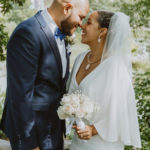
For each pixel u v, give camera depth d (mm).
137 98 3434
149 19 5375
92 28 2061
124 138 1897
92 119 1968
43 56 1947
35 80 1998
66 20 2000
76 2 2000
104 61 1981
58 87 2086
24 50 1864
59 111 1874
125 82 1935
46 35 1938
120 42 1991
